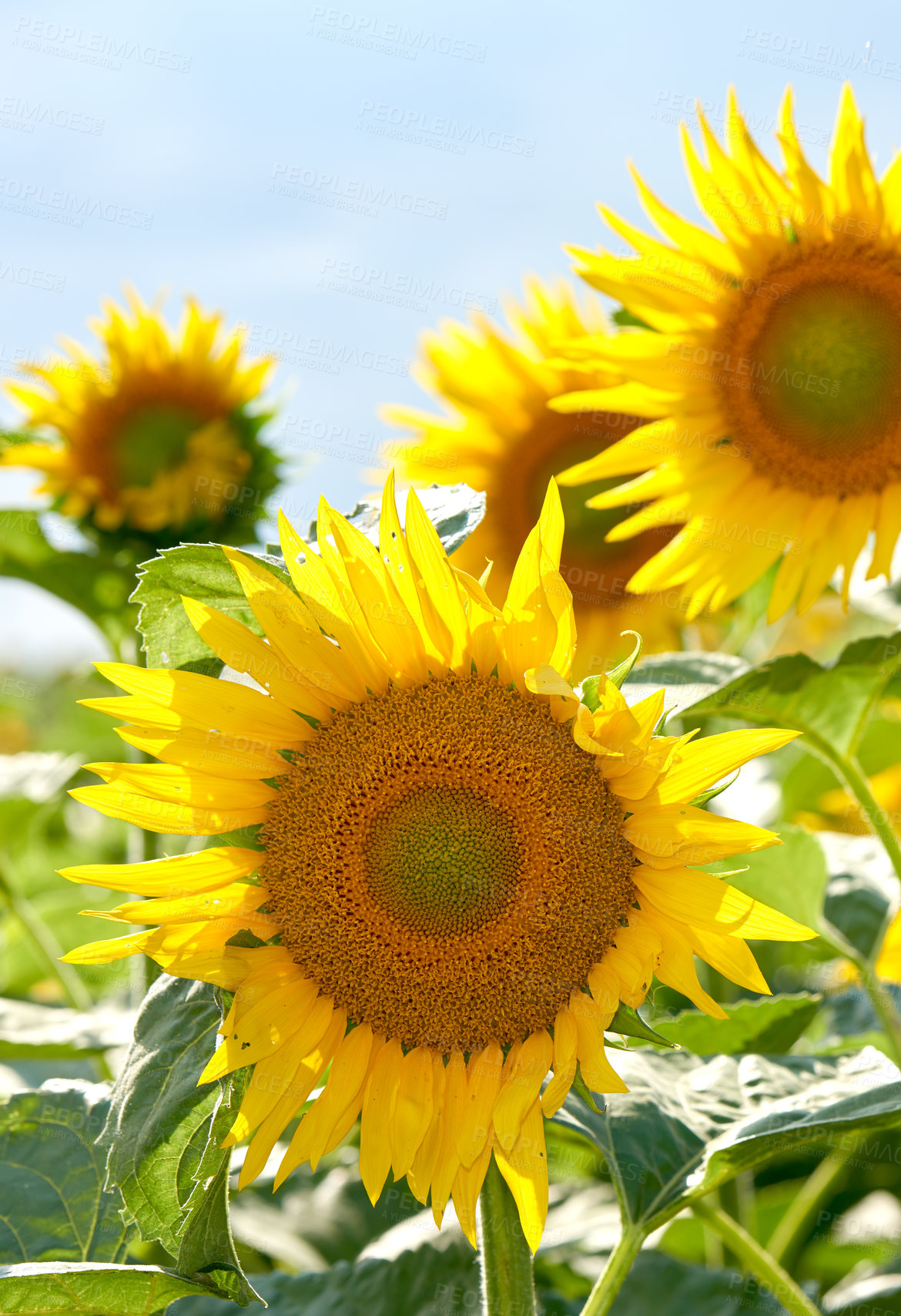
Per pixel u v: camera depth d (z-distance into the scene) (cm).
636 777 128
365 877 130
